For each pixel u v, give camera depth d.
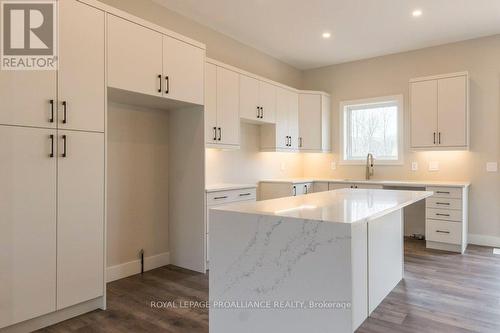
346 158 5.47
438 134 4.33
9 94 2.05
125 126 3.32
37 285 2.18
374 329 2.18
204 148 3.41
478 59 4.37
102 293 2.53
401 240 3.12
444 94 4.29
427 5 3.48
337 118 5.51
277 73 5.27
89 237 2.45
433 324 2.25
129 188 3.36
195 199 3.47
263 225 1.74
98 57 2.49
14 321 2.08
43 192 2.20
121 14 2.66
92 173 2.46
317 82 5.72
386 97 5.05
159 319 2.37
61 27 2.28
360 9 3.58
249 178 4.72
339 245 1.51
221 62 3.86
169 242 3.73
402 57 4.93
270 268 1.72
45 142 2.20
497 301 2.62
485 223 4.33
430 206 4.19
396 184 4.41
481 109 4.34
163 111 3.68
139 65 2.78
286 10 3.62
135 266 3.38
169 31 3.04
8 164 2.04
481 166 4.35
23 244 2.11
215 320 1.92
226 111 3.78
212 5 3.51
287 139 4.89
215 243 1.92
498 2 3.41
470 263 3.59
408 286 2.94
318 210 1.83
